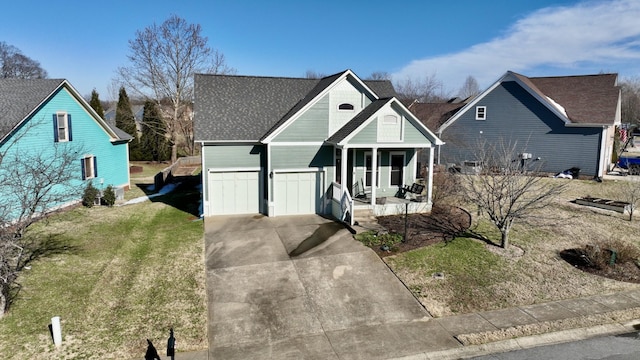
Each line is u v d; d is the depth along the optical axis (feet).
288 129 59.36
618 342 29.68
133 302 34.83
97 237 51.70
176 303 34.83
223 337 30.14
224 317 32.86
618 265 42.34
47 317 32.07
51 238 50.62
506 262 43.14
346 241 49.14
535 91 94.32
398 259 43.68
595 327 31.42
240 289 37.52
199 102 64.23
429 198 60.59
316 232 52.70
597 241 48.42
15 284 36.83
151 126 139.03
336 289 37.63
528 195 71.36
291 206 61.72
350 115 61.77
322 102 60.23
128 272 40.86
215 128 60.90
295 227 55.06
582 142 90.63
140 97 143.23
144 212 65.67
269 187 59.98
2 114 57.31
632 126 162.09
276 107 67.31
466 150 103.35
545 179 90.22
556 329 31.01
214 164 60.34
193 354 28.07
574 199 70.95
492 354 28.32
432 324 31.99
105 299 35.22
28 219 34.53
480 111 102.73
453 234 51.06
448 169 89.10
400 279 39.45
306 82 73.41
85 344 28.68
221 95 66.44
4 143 54.49
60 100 66.64
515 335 30.19
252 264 42.86
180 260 44.01
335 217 60.13
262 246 47.91
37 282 37.99
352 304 35.06
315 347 29.01
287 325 31.89
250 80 70.74
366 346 29.14
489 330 30.94
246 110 65.36
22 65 228.63
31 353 27.43
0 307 31.73
